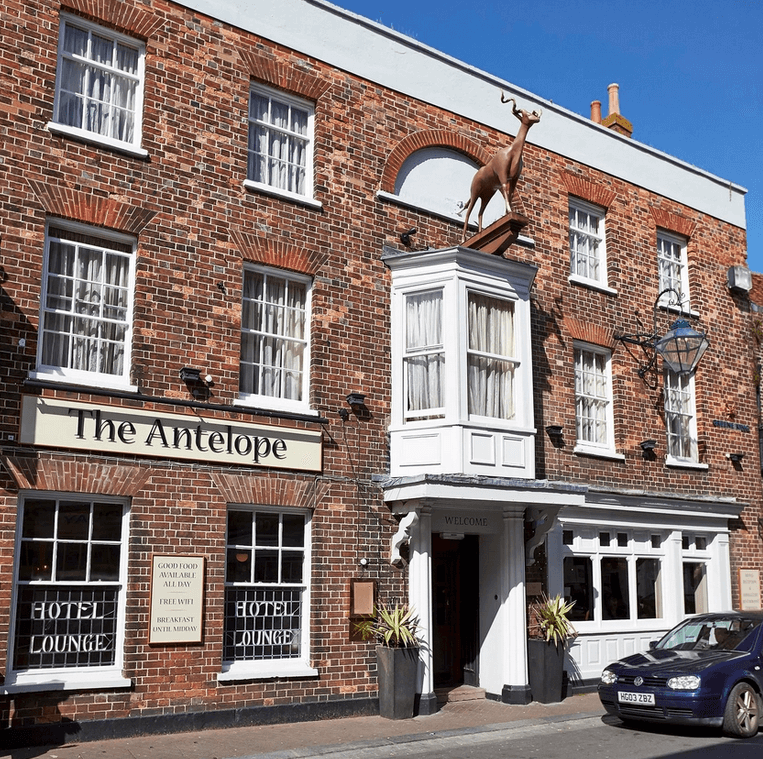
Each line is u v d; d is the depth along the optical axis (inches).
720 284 750.5
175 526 429.1
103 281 437.1
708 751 389.1
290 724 443.5
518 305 545.3
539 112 641.0
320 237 508.1
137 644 409.4
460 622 568.7
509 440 520.1
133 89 464.8
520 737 431.8
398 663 471.5
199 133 471.5
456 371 502.0
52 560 400.5
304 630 468.8
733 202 781.9
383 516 500.4
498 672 533.3
